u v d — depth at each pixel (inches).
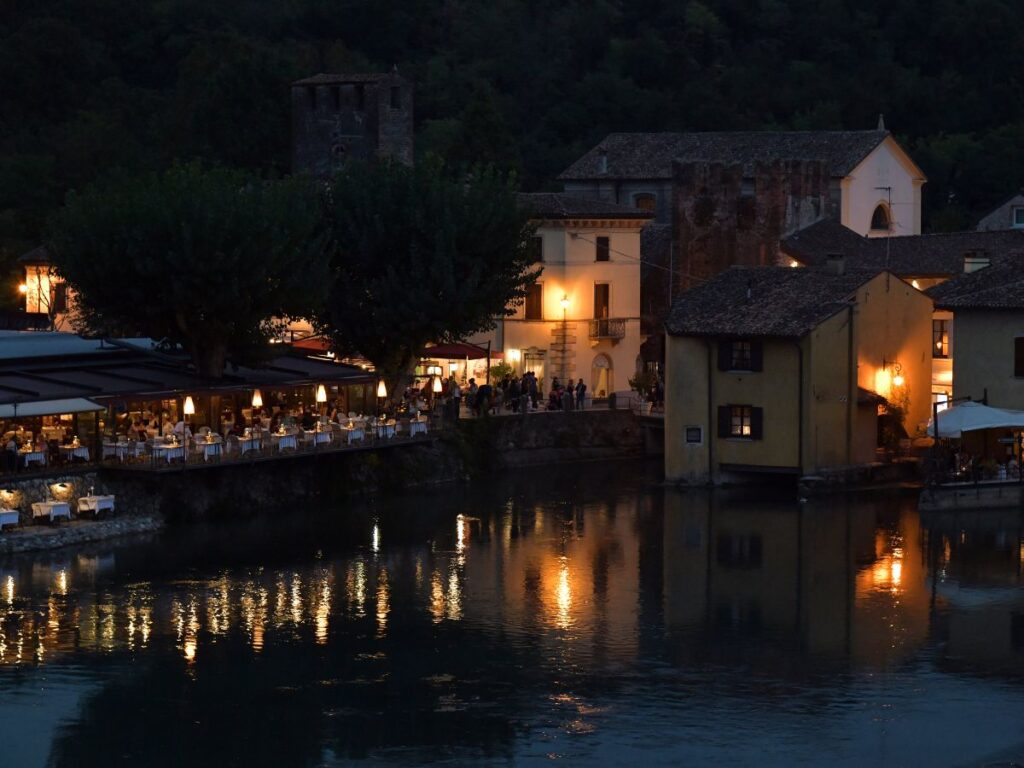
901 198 6294.3
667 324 4343.0
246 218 3971.5
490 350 5068.9
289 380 4192.9
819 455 4249.5
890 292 4370.1
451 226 4357.8
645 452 4968.0
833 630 3102.9
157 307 3988.7
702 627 3120.1
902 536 3804.1
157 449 3786.9
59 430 3799.2
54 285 5300.2
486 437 4635.8
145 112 7819.9
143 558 3535.9
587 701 2728.8
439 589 3353.8
